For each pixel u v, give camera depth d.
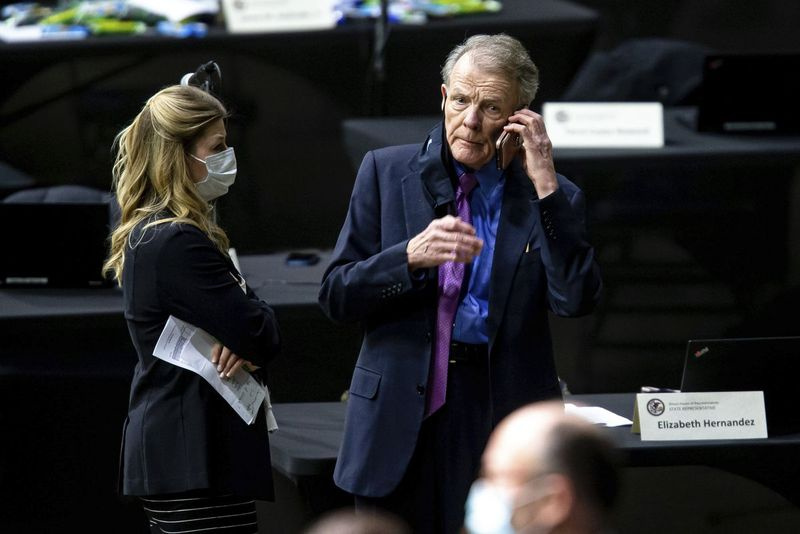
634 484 17.75
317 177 28.12
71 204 16.83
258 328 11.71
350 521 5.76
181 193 11.60
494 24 23.20
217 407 11.66
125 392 16.20
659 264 22.05
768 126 19.88
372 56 23.70
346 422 11.38
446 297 11.05
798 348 12.76
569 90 22.94
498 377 10.95
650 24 34.19
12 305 16.36
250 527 11.95
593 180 21.39
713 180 21.41
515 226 11.02
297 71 24.41
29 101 26.09
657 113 19.16
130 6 24.41
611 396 14.52
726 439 12.71
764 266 21.62
